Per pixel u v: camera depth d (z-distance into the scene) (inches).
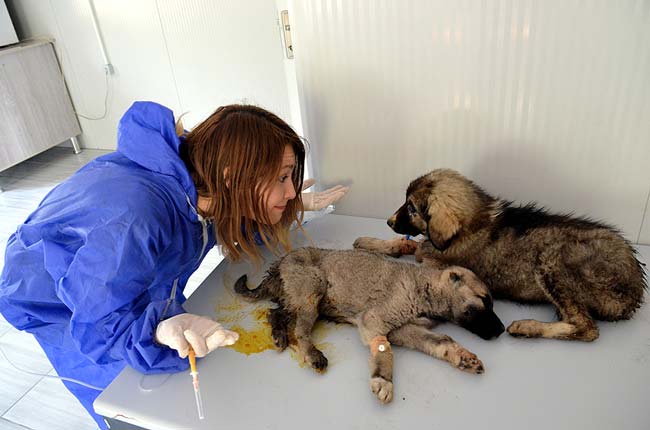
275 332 40.9
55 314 47.2
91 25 150.7
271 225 46.2
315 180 61.7
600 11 42.3
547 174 51.1
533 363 36.7
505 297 44.0
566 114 47.5
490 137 51.3
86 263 36.4
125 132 42.8
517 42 45.8
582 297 38.7
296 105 71.0
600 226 41.7
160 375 38.5
